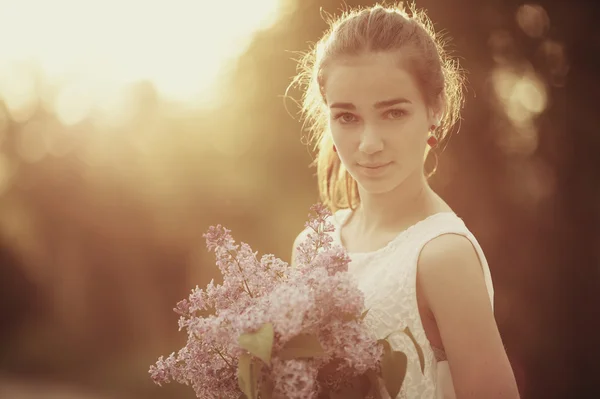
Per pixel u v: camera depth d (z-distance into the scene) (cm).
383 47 161
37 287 1809
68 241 1725
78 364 1531
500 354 150
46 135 1822
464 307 152
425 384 156
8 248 1819
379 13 167
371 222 184
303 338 141
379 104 160
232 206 1073
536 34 807
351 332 142
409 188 175
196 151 1230
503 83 806
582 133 789
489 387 148
